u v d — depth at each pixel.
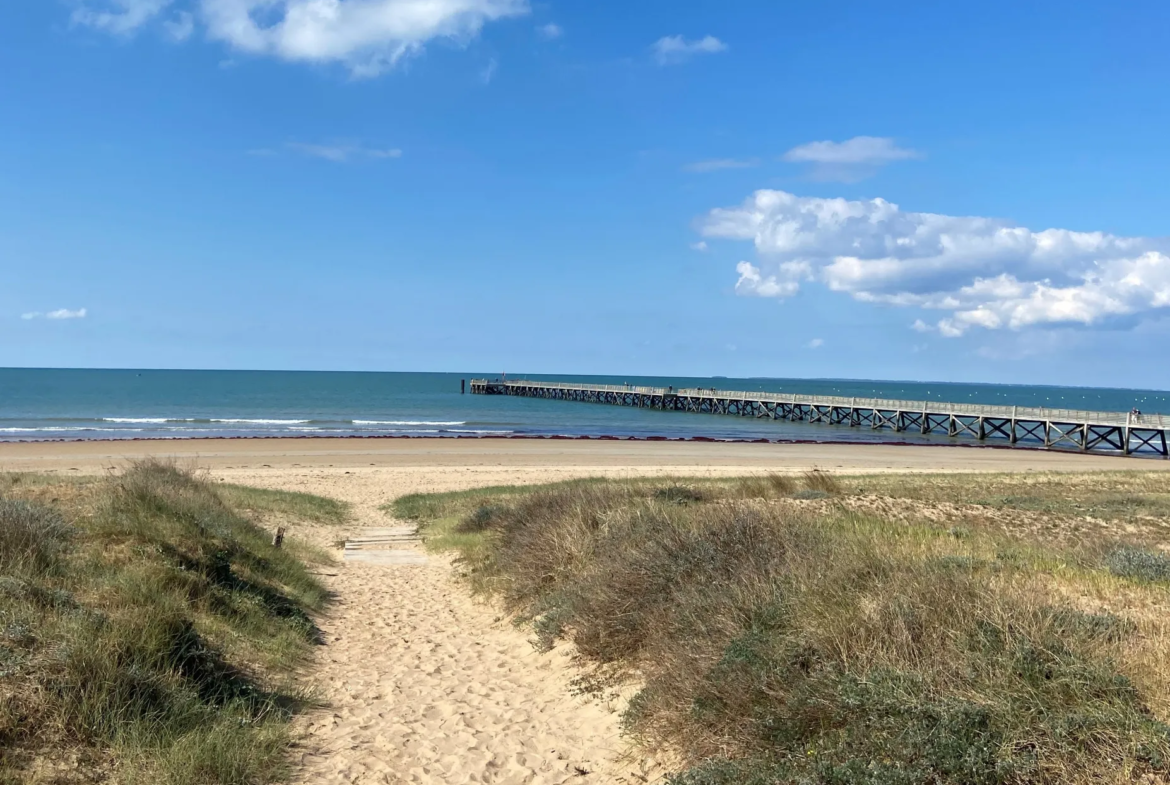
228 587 8.54
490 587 11.14
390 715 6.45
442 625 9.88
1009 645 4.46
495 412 75.88
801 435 57.53
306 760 5.39
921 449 47.19
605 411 79.69
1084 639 4.62
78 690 4.93
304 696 6.64
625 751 5.45
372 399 96.69
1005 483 23.95
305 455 35.75
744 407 77.25
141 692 5.24
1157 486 23.31
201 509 11.12
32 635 5.33
